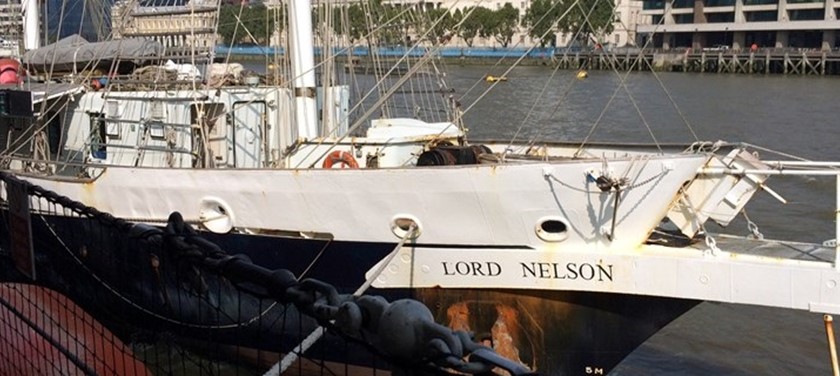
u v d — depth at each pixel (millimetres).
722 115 43125
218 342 7746
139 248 9016
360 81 20109
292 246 10289
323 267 10250
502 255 9461
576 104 40375
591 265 9148
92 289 10266
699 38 92562
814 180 25922
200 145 11836
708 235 9266
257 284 3561
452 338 2809
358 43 14703
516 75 48438
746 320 14820
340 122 12406
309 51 11727
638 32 84750
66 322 5941
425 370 2854
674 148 10344
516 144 11742
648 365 13102
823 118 42969
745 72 84312
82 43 13969
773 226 21078
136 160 12141
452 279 9711
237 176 10336
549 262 9305
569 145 11273
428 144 11219
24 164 13094
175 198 10805
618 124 36500
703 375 12797
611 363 9617
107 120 12047
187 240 4074
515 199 9172
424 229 9617
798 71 82812
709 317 14977
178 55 12680
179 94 11867
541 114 36719
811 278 8320
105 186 11234
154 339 9867
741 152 9172
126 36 13648
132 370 5461
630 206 8977
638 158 8898
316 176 9875
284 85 11945
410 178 9445
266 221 10344
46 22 17891
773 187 25047
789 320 14797
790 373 12922
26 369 5254
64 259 10680
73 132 12914
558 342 9633
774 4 87750
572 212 9125
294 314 9250
